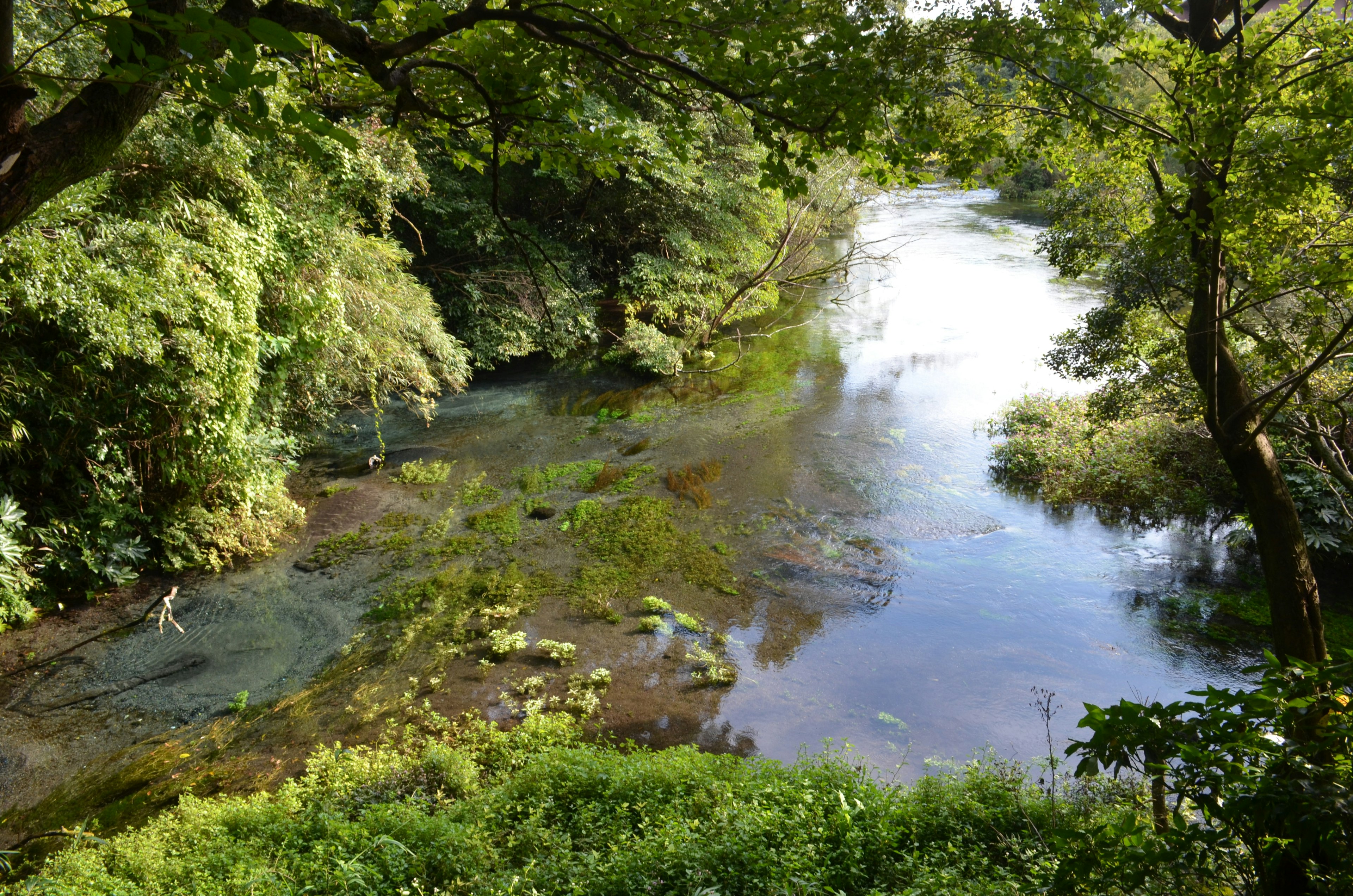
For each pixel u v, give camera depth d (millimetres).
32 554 9086
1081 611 9969
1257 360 8438
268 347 11227
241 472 10797
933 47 4578
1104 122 5215
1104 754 2498
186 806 6145
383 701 8133
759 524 12047
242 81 1961
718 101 3809
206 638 9055
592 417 16453
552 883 5000
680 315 21938
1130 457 13039
